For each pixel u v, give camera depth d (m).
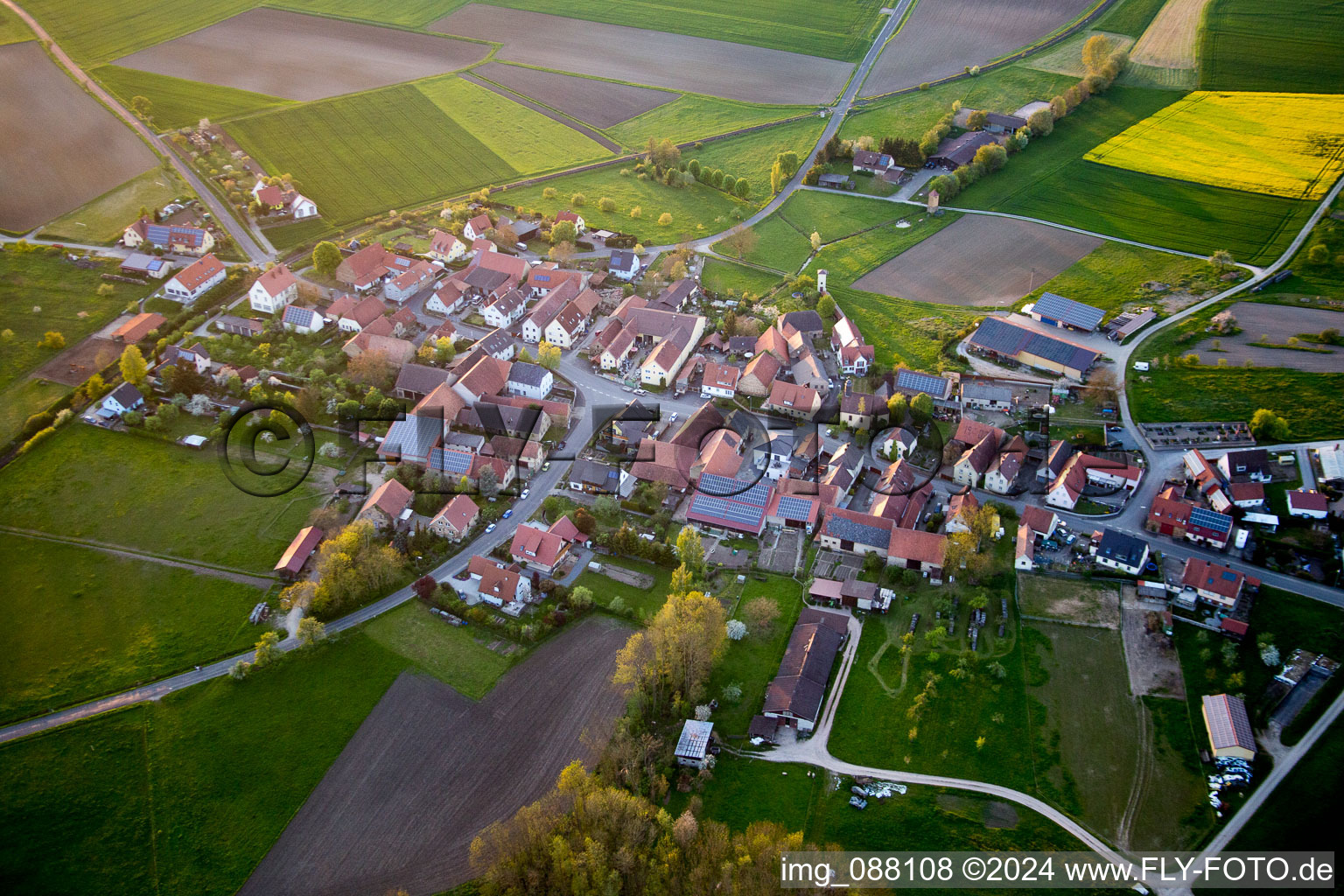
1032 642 139.00
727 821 116.31
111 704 130.62
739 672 135.75
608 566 153.75
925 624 143.38
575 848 106.56
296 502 164.00
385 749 124.69
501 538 158.75
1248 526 155.25
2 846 114.69
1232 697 126.94
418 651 138.00
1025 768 122.44
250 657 137.12
